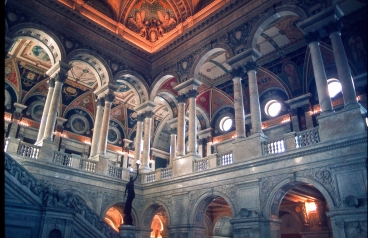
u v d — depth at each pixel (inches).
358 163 519.8
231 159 727.7
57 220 540.4
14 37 794.8
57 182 753.0
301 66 964.6
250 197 650.2
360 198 494.9
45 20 828.6
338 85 914.1
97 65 947.3
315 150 577.3
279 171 621.3
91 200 802.2
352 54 658.8
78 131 1187.3
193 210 747.4
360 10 603.8
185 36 950.4
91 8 959.0
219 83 1152.8
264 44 964.6
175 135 1152.8
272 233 609.3
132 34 1056.2
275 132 1022.4
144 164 960.9
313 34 666.8
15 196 514.0
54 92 816.9
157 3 1070.4
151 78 1042.1
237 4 833.5
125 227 660.7
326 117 589.6
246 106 1099.3
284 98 1034.1
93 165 847.7
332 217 516.1
